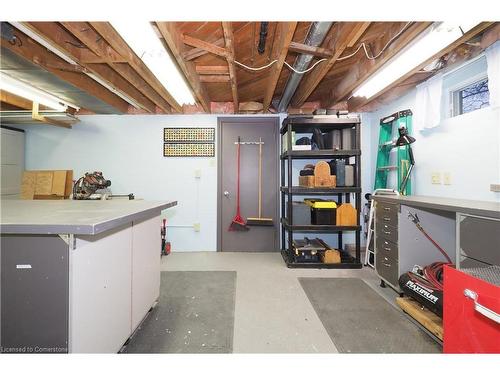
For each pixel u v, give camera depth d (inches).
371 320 75.5
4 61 81.7
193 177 151.8
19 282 43.7
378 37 85.3
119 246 58.0
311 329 71.1
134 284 65.4
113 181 151.0
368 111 146.2
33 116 122.5
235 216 153.4
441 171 97.6
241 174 153.6
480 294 45.4
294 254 128.1
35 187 142.3
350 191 123.1
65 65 89.4
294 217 126.6
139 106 134.9
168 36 68.7
